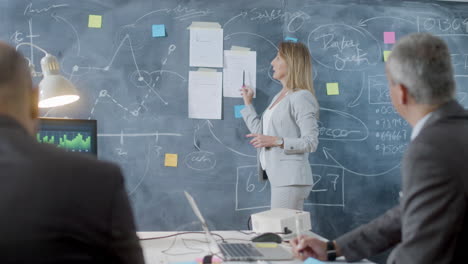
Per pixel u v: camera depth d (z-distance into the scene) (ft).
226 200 10.57
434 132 3.41
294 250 4.80
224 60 10.71
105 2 10.43
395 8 11.37
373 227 4.68
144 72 10.48
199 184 10.52
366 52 11.22
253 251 4.89
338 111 11.04
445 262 3.20
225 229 10.55
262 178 9.30
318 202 10.88
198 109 10.56
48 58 6.81
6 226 2.24
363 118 11.14
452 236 3.19
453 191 3.19
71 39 10.28
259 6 10.87
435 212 3.19
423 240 3.21
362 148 11.10
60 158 2.47
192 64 10.59
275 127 8.92
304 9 11.02
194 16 10.68
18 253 2.23
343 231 10.94
